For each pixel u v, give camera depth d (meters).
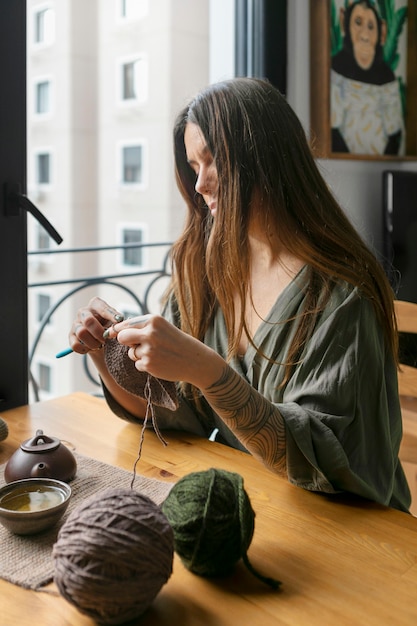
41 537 0.69
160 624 0.57
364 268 0.94
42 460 0.79
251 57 1.94
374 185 2.37
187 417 1.04
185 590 0.62
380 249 2.28
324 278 0.93
